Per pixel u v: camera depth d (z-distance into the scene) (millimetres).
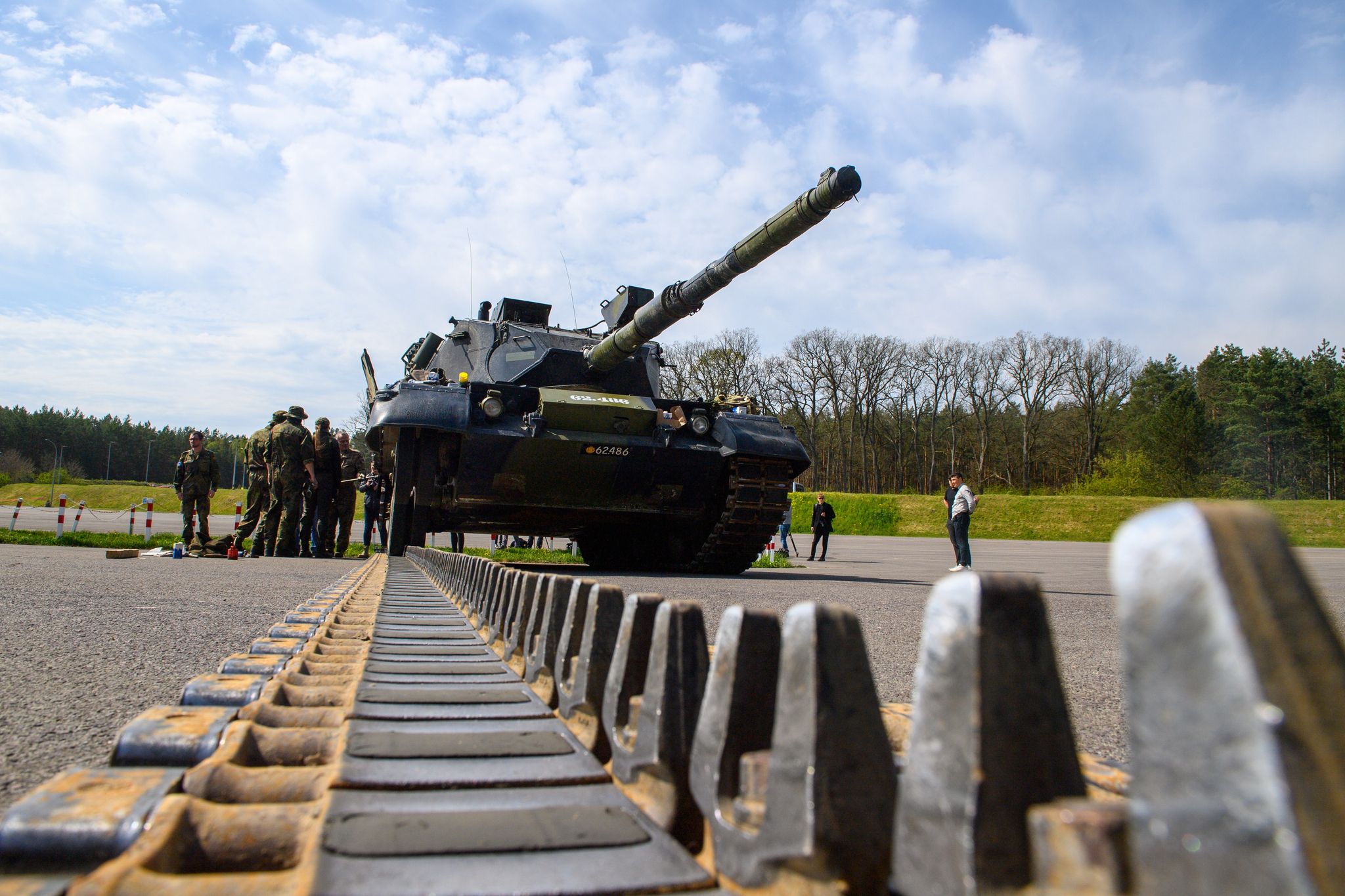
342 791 1458
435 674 2605
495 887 1098
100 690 3143
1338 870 476
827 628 1037
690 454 10734
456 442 10617
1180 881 528
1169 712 544
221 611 5703
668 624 1422
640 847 1266
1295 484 65938
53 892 1037
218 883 1065
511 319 12570
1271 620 514
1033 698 800
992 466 76938
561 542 29141
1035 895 663
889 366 75000
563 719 1997
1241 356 82125
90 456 149750
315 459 15398
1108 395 73375
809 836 969
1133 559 571
